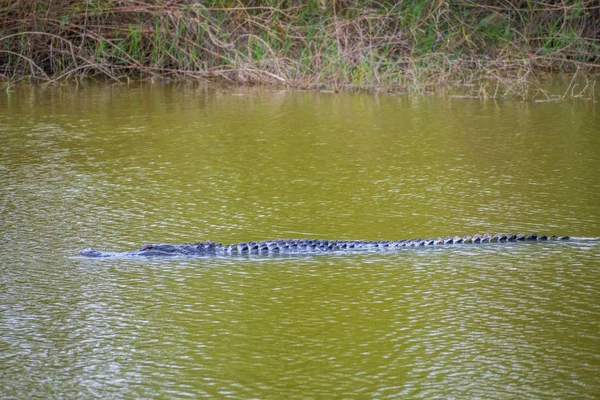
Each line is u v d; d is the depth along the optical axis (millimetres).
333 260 12609
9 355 9531
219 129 21250
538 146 19266
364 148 19250
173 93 26922
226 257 12773
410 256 12727
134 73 30297
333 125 21734
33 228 13898
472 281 11680
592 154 18438
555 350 9570
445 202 15250
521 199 15359
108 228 13930
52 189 16109
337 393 8648
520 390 8672
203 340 9938
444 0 29719
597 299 10992
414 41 28672
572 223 14016
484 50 29906
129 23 29812
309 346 9758
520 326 10211
